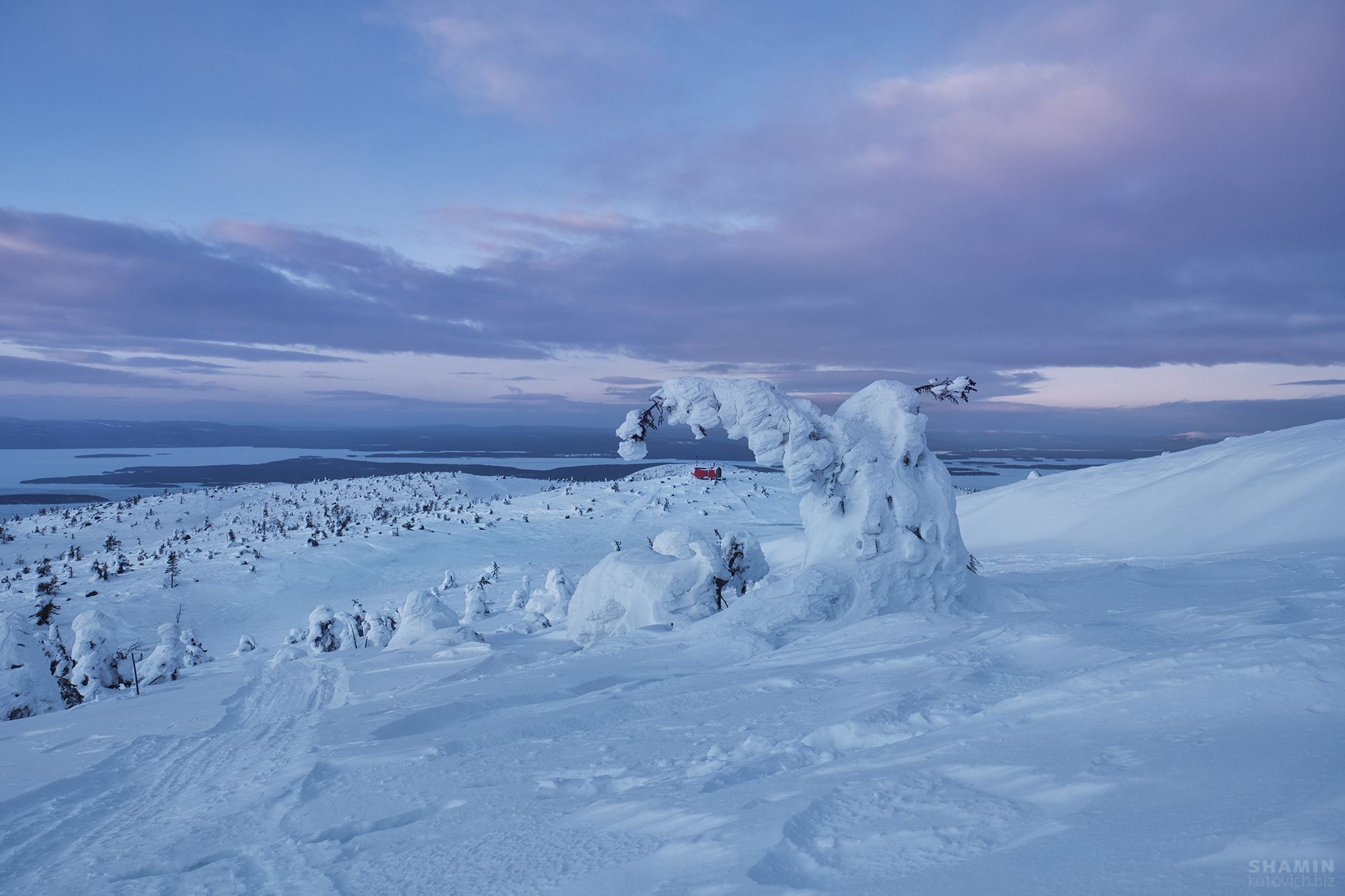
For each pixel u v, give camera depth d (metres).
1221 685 4.27
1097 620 8.42
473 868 4.26
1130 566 19.56
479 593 43.16
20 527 182.38
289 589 96.12
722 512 152.12
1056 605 15.02
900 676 7.61
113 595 92.00
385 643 37.62
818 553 16.06
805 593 14.64
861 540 15.23
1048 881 2.58
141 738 12.03
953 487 16.22
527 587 50.34
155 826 7.21
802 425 15.31
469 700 10.83
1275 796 2.83
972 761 4.07
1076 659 6.89
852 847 3.25
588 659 13.75
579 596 19.38
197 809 7.59
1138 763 3.51
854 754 4.84
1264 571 16.11
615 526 137.88
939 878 2.79
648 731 7.23
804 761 5.25
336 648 38.44
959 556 15.67
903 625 11.84
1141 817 2.93
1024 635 7.93
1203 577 16.38
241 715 14.45
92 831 7.33
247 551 117.62
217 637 75.62
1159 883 2.37
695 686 9.72
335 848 5.34
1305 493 34.53
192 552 121.25
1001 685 6.31
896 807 3.60
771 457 15.66
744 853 3.38
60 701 22.44
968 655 7.64
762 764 5.15
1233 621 7.26
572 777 5.96
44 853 6.71
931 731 5.24
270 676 20.14
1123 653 6.63
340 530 133.00
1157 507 42.72
